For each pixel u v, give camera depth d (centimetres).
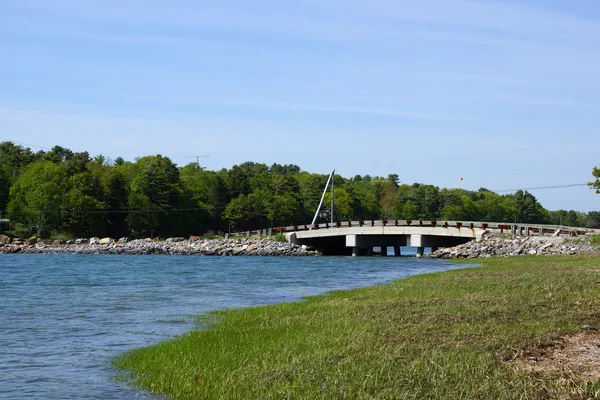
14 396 1669
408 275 5888
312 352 1983
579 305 2761
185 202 15475
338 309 2958
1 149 17475
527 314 2525
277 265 7644
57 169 13375
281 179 18625
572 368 1691
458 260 8194
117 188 14588
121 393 1689
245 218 16338
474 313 2584
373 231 10250
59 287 4697
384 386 1547
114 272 6419
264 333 2389
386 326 2348
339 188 19862
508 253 8419
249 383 1658
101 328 2709
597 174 7106
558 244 8412
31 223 12962
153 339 2456
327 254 11612
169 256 10144
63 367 1988
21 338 2489
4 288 4594
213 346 2164
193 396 1605
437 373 1628
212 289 4544
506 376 1597
